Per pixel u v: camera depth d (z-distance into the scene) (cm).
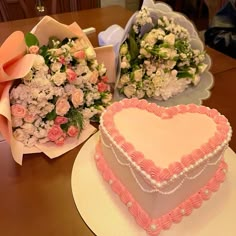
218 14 155
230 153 84
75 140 87
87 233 65
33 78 76
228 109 101
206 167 69
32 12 202
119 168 70
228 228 67
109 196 72
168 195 63
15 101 77
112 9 174
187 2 261
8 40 76
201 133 71
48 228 66
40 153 83
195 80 108
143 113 76
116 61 96
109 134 71
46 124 82
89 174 77
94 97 89
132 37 97
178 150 67
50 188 74
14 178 77
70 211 69
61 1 206
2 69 73
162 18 101
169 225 66
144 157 64
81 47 86
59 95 80
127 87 100
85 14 167
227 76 118
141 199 66
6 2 193
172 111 77
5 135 77
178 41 102
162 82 100
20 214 68
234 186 76
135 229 65
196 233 65
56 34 85
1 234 64
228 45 147
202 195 72
